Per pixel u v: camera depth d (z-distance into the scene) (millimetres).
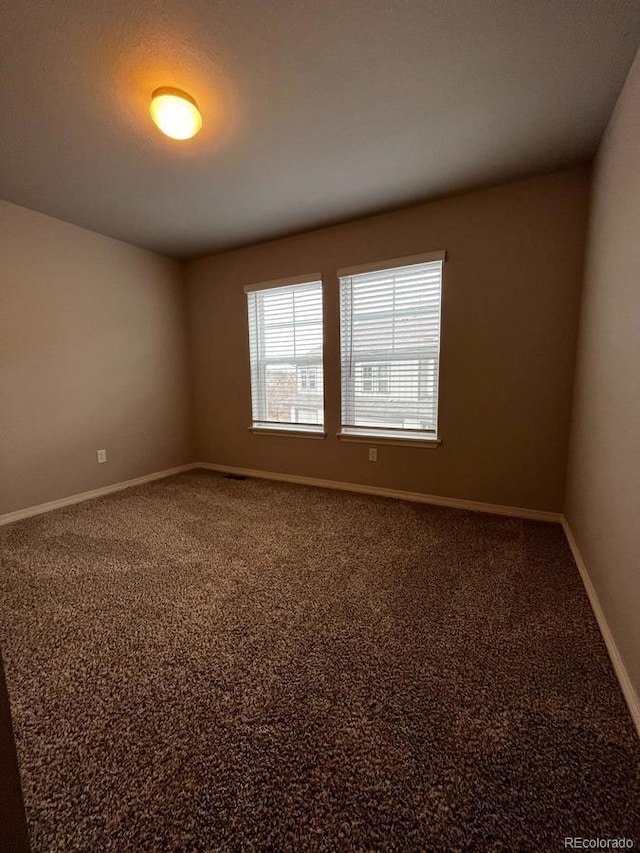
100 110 1753
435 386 2943
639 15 1301
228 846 820
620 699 1187
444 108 1780
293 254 3396
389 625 1553
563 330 2457
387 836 836
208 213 2910
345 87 1640
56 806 896
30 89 1606
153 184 2453
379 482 3273
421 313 2916
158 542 2375
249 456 4023
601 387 1763
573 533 2242
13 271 2744
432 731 1080
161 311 3930
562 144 2064
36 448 2930
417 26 1357
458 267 2701
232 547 2295
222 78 1577
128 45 1406
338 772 970
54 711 1157
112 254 3436
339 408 3365
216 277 3930
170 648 1431
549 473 2617
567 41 1413
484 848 813
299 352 3537
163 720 1124
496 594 1767
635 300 1331
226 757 1011
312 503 3084
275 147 2070
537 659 1356
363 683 1257
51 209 2826
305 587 1848
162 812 883
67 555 2207
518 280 2537
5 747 562
